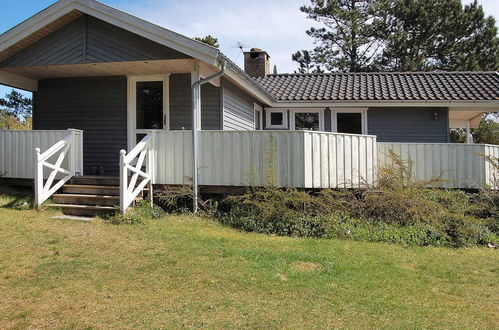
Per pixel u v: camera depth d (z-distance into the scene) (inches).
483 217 345.7
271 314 157.9
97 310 158.4
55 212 320.8
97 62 366.3
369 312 162.7
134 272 201.6
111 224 292.8
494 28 1207.6
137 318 152.1
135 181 318.3
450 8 1226.6
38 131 372.5
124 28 345.1
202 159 343.9
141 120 426.6
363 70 1299.2
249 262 220.2
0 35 362.0
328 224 297.1
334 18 1323.8
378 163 396.5
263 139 332.2
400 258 241.6
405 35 1226.6
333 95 562.9
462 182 418.6
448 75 641.6
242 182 335.9
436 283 200.5
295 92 587.8
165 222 306.0
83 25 367.9
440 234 291.1
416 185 341.1
